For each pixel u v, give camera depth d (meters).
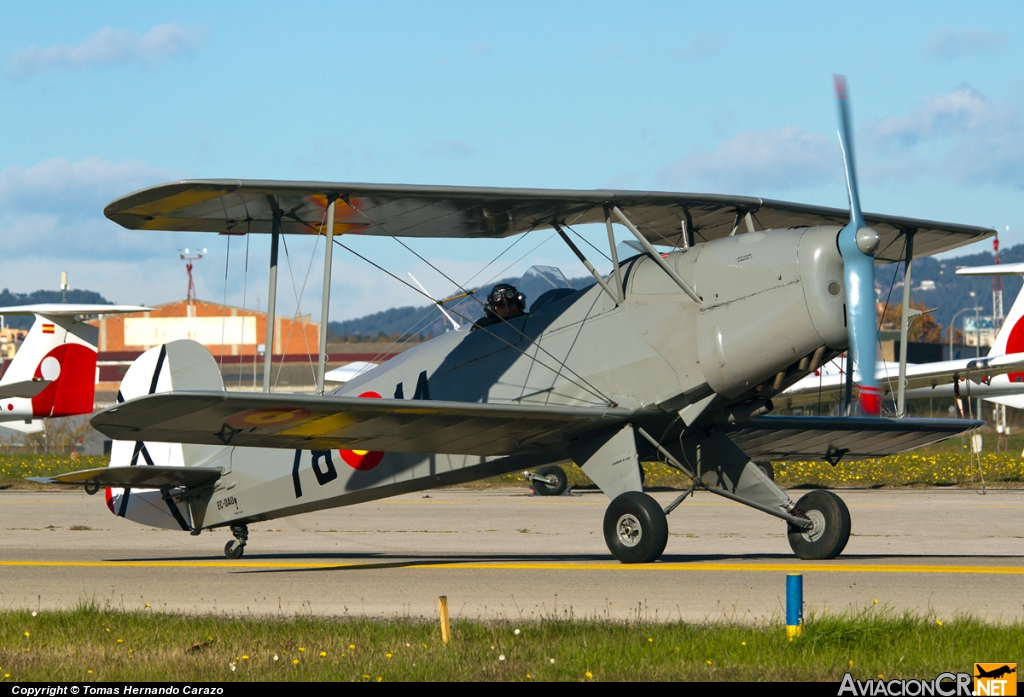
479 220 28.27
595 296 27.92
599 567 25.03
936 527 38.00
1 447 124.75
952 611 17.80
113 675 13.91
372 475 31.23
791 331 24.39
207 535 40.34
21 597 22.64
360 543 36.56
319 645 15.55
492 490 69.81
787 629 14.96
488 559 29.52
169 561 31.30
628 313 26.88
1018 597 19.34
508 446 28.52
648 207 28.09
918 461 75.38
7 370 75.62
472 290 30.14
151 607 20.62
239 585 23.88
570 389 27.66
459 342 30.70
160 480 33.03
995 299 175.25
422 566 27.23
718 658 14.19
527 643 15.24
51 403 76.62
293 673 13.87
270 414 24.19
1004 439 105.38
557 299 28.98
